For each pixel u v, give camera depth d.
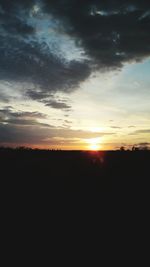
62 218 9.31
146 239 7.42
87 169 19.91
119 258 6.24
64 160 24.69
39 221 8.93
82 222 8.88
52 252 6.55
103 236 7.68
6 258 6.19
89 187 14.55
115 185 14.91
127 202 11.52
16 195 12.56
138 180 15.76
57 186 14.73
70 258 6.23
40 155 28.28
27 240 7.30
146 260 6.15
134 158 23.42
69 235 7.72
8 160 24.50
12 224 8.60
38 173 18.41
